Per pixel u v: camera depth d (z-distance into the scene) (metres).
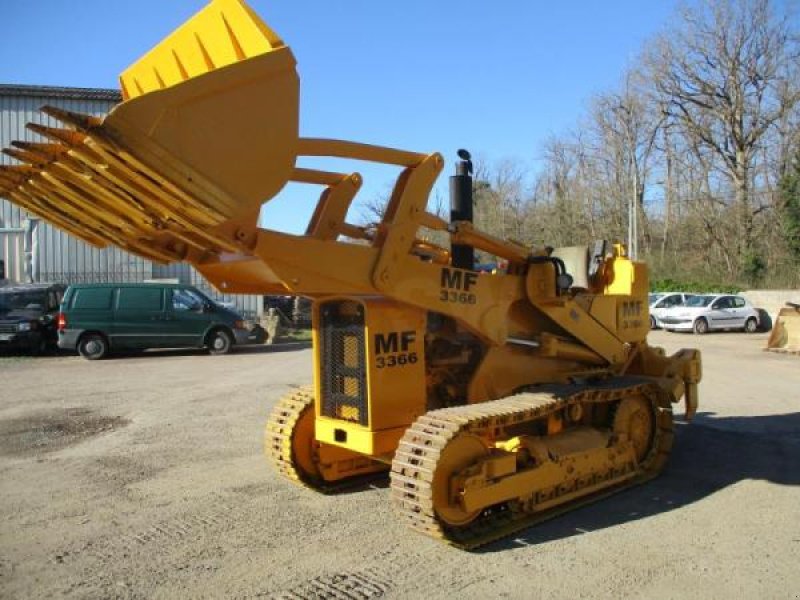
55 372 15.27
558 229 42.88
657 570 4.64
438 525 4.92
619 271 7.75
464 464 5.17
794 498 6.24
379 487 6.51
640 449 6.99
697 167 41.84
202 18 4.32
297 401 6.43
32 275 26.02
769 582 4.45
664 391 7.09
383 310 5.40
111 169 3.81
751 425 9.44
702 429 9.18
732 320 27.50
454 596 4.25
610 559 4.82
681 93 41.12
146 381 13.69
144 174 3.78
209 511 5.86
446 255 6.25
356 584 4.43
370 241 5.66
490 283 6.00
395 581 4.47
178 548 5.04
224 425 9.38
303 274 4.75
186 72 4.38
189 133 3.76
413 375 5.60
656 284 35.50
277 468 6.43
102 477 6.90
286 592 4.32
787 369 15.44
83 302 18.00
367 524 5.53
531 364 6.62
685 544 5.11
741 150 39.56
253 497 6.23
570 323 6.78
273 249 4.58
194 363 16.98
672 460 7.59
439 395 6.12
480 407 5.55
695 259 42.06
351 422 5.50
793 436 8.76
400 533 5.32
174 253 4.95
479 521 5.37
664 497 6.27
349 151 4.96
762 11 38.50
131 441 8.48
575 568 4.67
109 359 18.03
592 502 6.08
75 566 4.74
